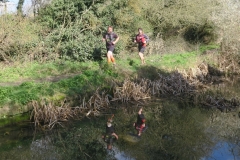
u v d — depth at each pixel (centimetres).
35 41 1422
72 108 1007
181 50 1955
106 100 1085
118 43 1512
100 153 786
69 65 1334
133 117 1065
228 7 2052
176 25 2073
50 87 1028
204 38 2350
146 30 1836
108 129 945
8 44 1333
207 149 800
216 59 1761
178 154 765
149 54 1700
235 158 741
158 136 895
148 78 1305
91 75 1180
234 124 1011
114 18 1725
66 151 801
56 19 1639
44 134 902
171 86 1301
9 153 786
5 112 891
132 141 856
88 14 1644
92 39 1484
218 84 1533
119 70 1297
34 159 752
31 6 1692
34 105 923
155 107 1160
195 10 2081
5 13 1434
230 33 1867
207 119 1059
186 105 1202
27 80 1144
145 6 1927
